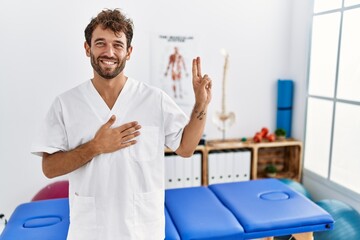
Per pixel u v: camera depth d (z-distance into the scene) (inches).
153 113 50.3
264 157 121.8
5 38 95.1
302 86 115.2
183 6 107.7
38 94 100.3
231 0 111.8
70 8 98.7
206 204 73.5
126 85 50.3
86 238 48.5
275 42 118.6
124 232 48.9
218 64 113.7
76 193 48.7
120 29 45.0
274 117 123.6
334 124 102.0
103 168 47.1
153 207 50.1
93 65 45.9
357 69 92.3
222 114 114.3
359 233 82.1
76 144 48.0
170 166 105.0
